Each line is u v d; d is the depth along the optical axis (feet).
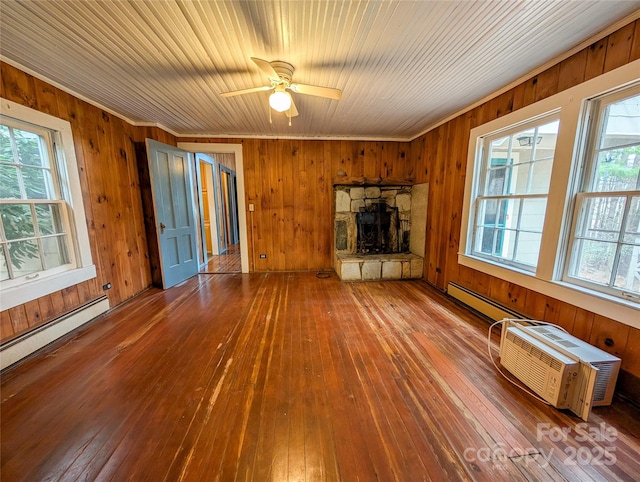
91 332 8.21
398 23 5.16
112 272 10.12
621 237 5.64
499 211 9.00
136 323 8.84
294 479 3.92
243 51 6.18
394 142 14.89
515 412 5.14
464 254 10.40
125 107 9.86
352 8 4.74
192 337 7.96
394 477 3.94
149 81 7.73
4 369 6.33
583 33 5.54
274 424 4.89
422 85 8.13
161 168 11.85
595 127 6.05
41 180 7.68
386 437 4.62
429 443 4.50
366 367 6.53
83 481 3.90
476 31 5.42
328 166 14.74
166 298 11.14
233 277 14.25
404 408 5.26
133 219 11.45
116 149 10.44
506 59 6.59
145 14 4.87
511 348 6.22
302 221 15.08
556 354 5.26
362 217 14.33
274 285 12.85
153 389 5.79
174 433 4.70
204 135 13.91
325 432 4.72
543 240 7.07
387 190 14.55
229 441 4.55
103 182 9.71
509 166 8.55
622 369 5.44
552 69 6.74
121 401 5.44
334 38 5.67
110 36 5.57
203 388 5.82
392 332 8.24
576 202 6.42
